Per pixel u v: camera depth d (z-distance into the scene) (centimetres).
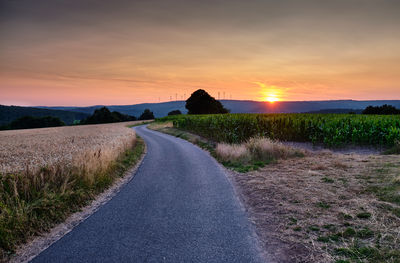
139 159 1286
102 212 544
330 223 427
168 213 522
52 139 2306
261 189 656
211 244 384
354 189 578
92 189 677
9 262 363
